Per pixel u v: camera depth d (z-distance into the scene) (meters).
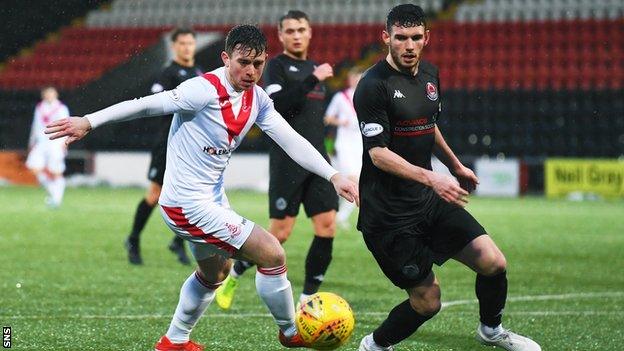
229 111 14.70
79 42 87.50
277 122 15.24
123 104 14.24
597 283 26.56
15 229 39.69
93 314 20.58
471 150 71.88
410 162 15.44
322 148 22.06
